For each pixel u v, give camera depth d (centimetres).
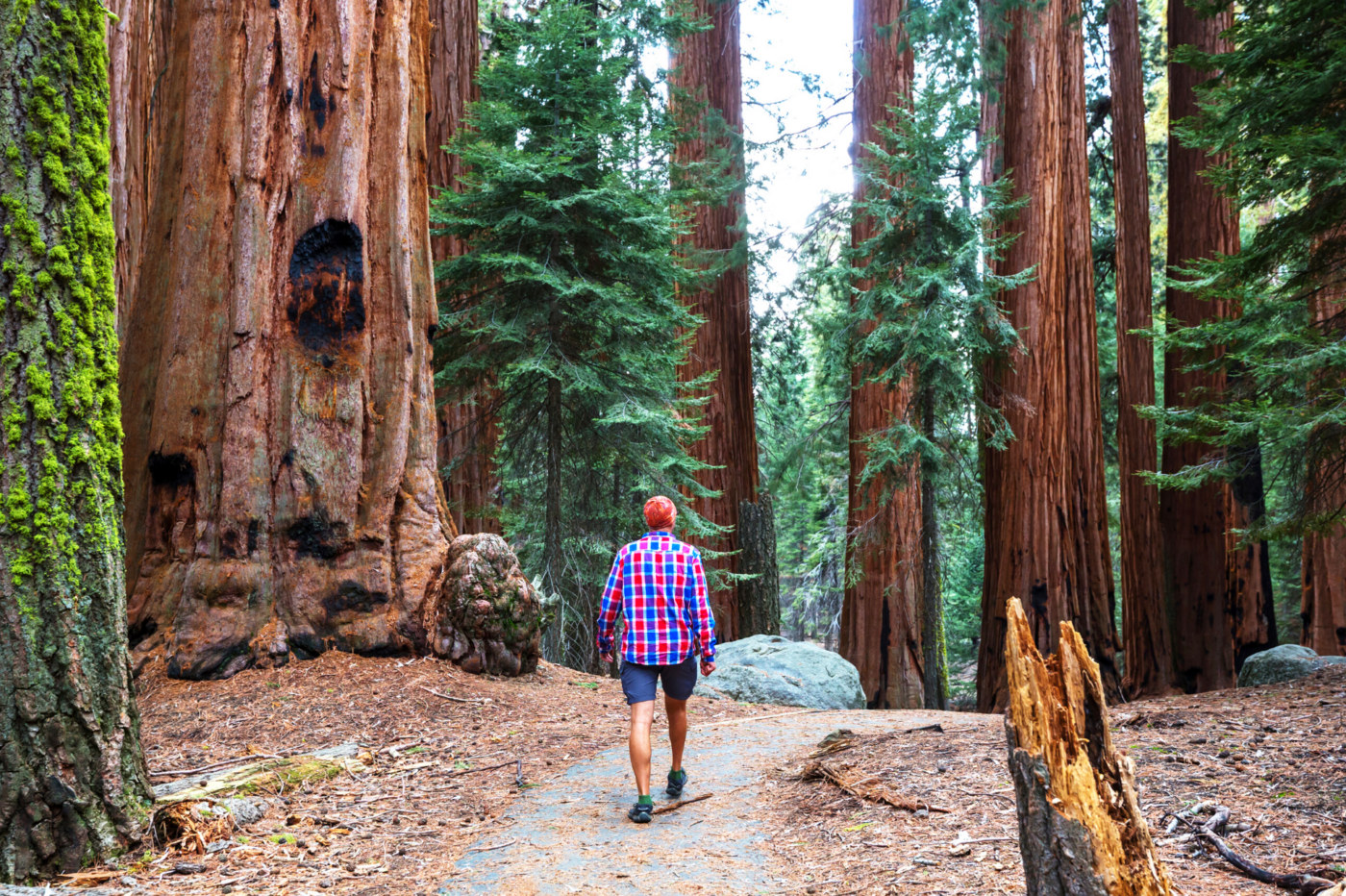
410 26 859
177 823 404
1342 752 467
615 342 1071
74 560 383
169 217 791
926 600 1279
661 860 395
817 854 392
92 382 396
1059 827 235
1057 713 248
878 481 1412
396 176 820
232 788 475
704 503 1534
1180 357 1573
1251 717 595
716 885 362
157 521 750
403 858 407
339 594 747
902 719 737
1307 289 873
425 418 828
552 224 988
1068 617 1328
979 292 1167
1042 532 1331
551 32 979
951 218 1182
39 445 377
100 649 390
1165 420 864
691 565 471
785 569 2828
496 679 764
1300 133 740
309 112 789
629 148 1021
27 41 387
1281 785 422
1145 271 1753
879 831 407
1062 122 1518
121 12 940
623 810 474
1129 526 1706
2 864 355
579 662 1255
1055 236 1371
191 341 755
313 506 751
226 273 760
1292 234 812
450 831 446
